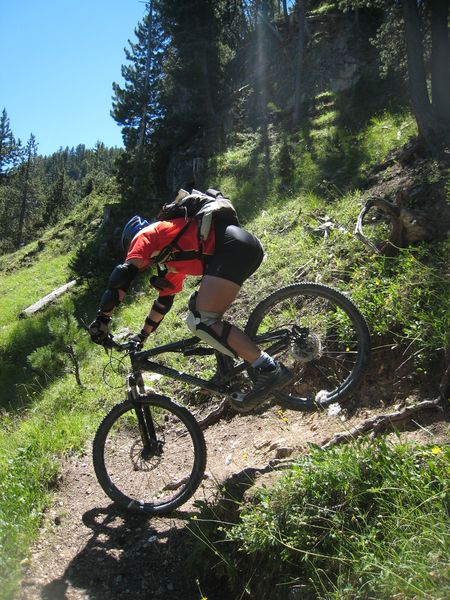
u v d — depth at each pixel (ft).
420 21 34.68
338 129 48.98
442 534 8.02
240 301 22.85
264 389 11.65
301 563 9.50
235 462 13.96
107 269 52.85
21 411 25.55
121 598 10.81
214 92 91.04
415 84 30.09
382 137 38.70
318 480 10.05
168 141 90.94
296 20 83.92
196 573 11.10
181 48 89.30
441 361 13.20
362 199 26.66
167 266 12.17
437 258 16.84
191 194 12.37
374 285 16.66
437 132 29.19
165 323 25.39
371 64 63.57
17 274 82.02
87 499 13.91
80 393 22.08
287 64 78.23
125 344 13.11
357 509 9.34
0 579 10.79
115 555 11.79
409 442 10.69
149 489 13.83
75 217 96.17
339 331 15.46
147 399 13.10
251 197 41.96
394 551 8.24
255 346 11.75
